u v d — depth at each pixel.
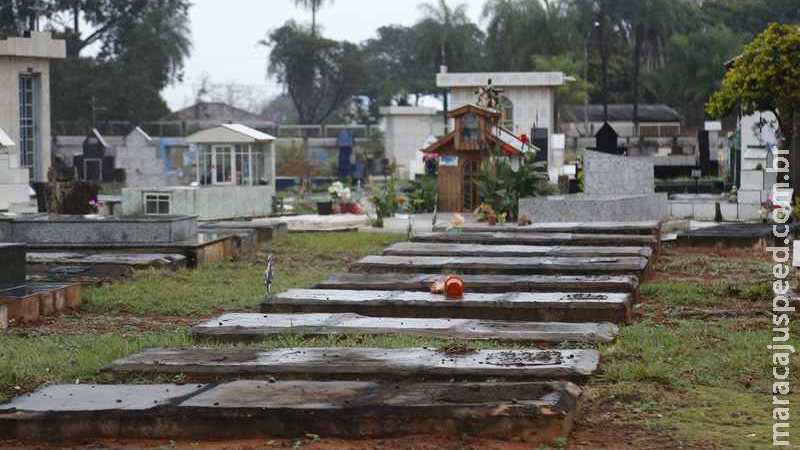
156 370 11.44
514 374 10.89
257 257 24.34
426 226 31.06
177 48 84.88
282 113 120.75
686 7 82.00
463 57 83.38
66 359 12.54
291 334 13.55
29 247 23.19
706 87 79.38
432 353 11.77
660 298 17.11
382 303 15.38
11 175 34.69
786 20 88.44
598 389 10.70
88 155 55.25
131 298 17.58
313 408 9.46
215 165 36.53
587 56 82.12
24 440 9.59
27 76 45.69
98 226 23.31
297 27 92.31
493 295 15.84
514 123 54.31
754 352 12.57
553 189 35.56
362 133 79.25
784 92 30.38
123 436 9.57
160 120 80.31
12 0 80.69
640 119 79.62
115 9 84.56
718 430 9.49
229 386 10.42
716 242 25.05
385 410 9.33
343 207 34.69
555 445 8.98
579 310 14.83
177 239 23.39
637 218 29.11
